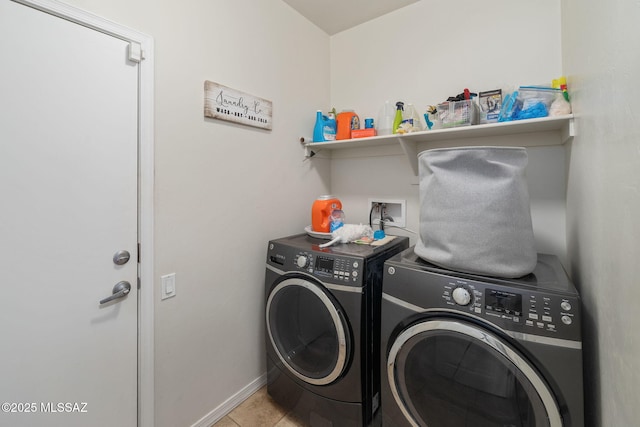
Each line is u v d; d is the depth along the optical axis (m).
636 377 0.59
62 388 1.03
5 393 0.92
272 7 1.82
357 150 2.23
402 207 2.05
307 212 2.14
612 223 0.73
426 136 1.71
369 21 2.15
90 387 1.09
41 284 0.97
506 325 0.91
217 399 1.54
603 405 0.81
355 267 1.28
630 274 0.62
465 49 1.76
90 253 1.08
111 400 1.15
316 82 2.21
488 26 1.68
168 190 1.30
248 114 1.65
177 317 1.35
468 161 1.05
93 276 1.09
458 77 1.79
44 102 0.96
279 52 1.87
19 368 0.94
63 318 1.02
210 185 1.48
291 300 1.52
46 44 0.96
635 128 0.58
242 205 1.65
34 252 0.96
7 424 0.93
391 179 2.10
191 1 1.37
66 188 1.01
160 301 1.28
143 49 1.19
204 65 1.43
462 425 1.04
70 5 0.99
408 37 1.98
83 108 1.04
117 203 1.14
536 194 1.58
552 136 1.51
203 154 1.44
